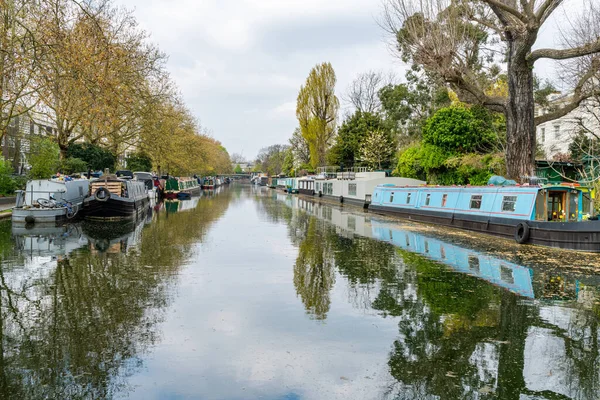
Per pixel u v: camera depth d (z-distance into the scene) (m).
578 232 16.31
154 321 8.68
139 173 46.50
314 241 19.62
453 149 32.62
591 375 6.55
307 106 64.69
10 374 6.38
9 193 32.47
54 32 18.34
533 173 21.11
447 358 7.11
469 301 10.29
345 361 6.95
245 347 7.44
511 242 19.03
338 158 59.31
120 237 19.94
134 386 6.07
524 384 6.27
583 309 9.72
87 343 7.53
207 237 20.62
